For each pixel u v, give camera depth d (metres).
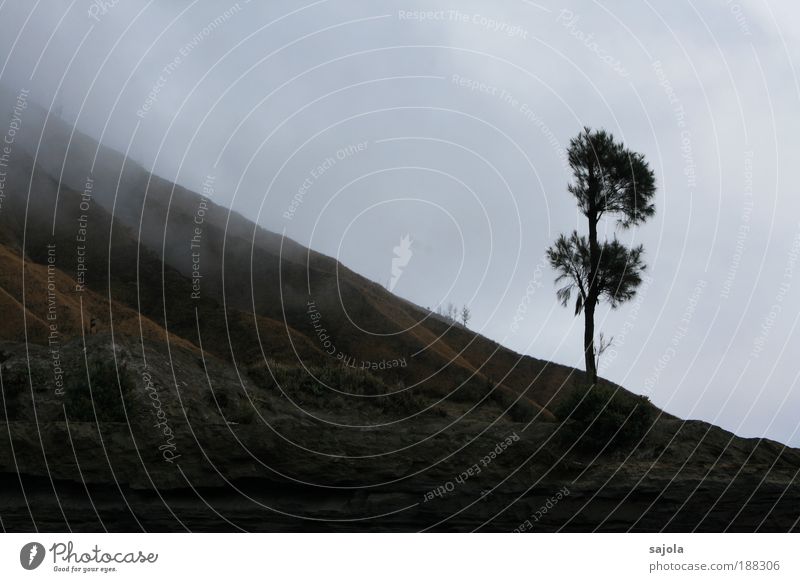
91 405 22.64
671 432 24.56
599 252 28.31
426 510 21.83
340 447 22.34
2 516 19.88
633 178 29.14
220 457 21.33
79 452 20.53
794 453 24.61
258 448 21.58
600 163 29.23
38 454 20.34
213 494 21.20
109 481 20.48
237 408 25.75
